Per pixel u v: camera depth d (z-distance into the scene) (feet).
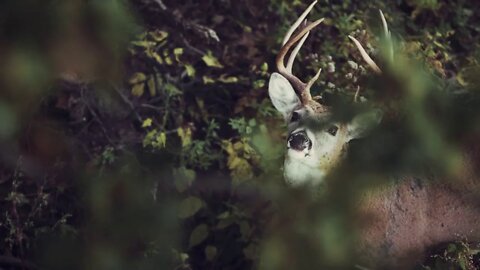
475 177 21.40
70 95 24.13
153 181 23.86
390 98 11.37
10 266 23.43
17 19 10.59
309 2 29.25
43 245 15.25
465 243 22.35
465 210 22.40
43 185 23.29
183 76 28.07
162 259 16.48
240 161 25.07
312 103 22.97
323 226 12.03
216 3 29.63
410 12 29.76
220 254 25.49
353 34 26.09
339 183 12.07
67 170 23.61
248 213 24.62
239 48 28.78
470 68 11.85
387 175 11.92
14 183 22.81
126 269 14.48
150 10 27.96
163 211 14.96
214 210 25.91
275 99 24.22
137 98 26.66
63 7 10.66
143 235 14.76
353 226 12.07
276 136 24.95
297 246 12.19
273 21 29.43
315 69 25.81
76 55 10.79
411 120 11.33
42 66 10.70
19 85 10.70
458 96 11.48
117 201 14.56
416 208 22.26
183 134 25.96
